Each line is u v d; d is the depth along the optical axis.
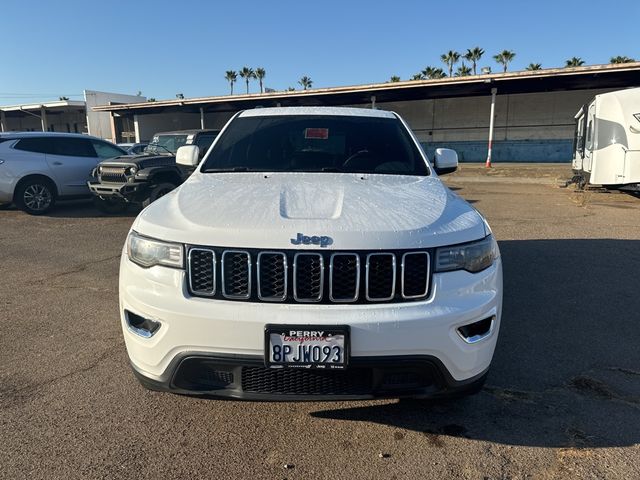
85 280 5.27
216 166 3.52
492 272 2.46
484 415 2.74
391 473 2.27
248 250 2.23
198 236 2.29
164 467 2.30
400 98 30.05
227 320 2.18
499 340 3.69
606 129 10.91
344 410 2.78
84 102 38.31
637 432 2.57
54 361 3.37
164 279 2.31
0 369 3.24
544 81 24.98
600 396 2.93
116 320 4.12
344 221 2.35
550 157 29.78
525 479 2.23
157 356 2.31
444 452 2.42
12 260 6.16
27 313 4.28
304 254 2.21
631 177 10.65
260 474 2.26
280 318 2.16
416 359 2.21
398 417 2.72
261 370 2.25
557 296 4.64
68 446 2.44
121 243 7.15
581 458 2.37
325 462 2.35
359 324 2.15
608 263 5.76
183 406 2.81
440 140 32.16
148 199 8.88
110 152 10.90
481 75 24.06
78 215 9.86
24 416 2.70
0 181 9.34
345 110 4.17
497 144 30.80
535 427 2.62
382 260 2.25
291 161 3.53
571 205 10.66
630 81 25.19
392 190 2.90
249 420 2.69
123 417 2.70
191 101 31.08
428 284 2.27
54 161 9.87
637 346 3.59
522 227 8.07
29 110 41.31
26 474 2.24
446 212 2.59
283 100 30.39
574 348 3.56
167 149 10.13
